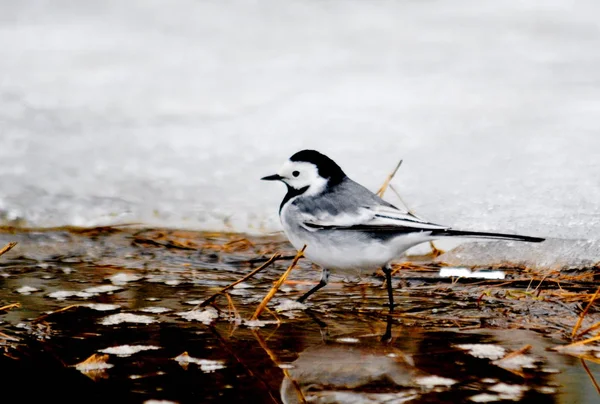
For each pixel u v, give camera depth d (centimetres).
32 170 1436
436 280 1027
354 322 868
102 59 2117
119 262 1092
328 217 942
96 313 884
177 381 701
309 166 980
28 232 1202
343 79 1947
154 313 889
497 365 739
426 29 2333
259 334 826
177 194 1363
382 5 2570
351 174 1388
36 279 1008
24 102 1791
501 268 1059
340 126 1647
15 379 703
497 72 1973
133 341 799
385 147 1522
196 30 2373
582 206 1204
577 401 657
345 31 2338
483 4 2545
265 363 746
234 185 1404
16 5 2556
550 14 2420
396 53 2144
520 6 2506
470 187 1315
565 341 805
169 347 785
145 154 1534
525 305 920
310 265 1102
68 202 1313
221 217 1280
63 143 1577
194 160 1505
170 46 2236
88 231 1217
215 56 2147
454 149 1502
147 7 2567
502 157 1448
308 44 2239
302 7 2566
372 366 738
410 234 906
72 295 947
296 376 715
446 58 2081
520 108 1725
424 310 909
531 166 1394
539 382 699
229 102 1822
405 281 1026
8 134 1603
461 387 689
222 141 1593
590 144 1496
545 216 1175
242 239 1201
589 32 2261
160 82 1962
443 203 1252
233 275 1048
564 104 1744
